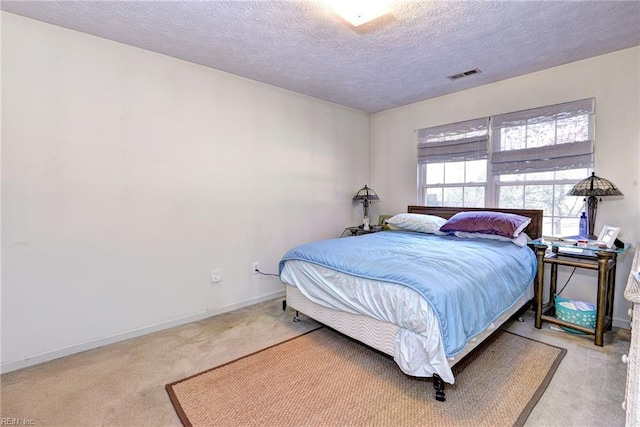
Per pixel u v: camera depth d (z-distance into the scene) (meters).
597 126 2.76
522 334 2.53
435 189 4.02
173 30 2.27
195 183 2.91
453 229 3.13
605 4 1.95
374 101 4.04
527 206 3.25
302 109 3.78
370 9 1.94
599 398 1.75
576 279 2.91
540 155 3.08
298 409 1.70
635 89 2.57
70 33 2.26
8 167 2.07
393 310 1.85
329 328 2.71
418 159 4.12
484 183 3.53
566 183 3.00
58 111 2.23
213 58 2.75
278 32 2.29
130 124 2.53
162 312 2.75
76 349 2.34
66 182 2.28
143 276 2.64
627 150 2.62
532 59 2.78
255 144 3.35
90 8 1.99
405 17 2.08
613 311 2.69
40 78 2.16
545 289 3.08
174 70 2.75
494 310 2.03
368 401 1.75
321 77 3.19
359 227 4.40
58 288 2.27
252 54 2.67
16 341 2.12
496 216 2.97
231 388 1.88
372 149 4.68
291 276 2.73
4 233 2.07
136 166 2.58
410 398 1.77
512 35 2.35
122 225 2.52
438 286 1.75
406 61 2.80
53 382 1.96
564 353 2.23
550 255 2.75
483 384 1.88
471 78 3.23
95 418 1.64
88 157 2.36
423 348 1.72
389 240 3.02
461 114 3.66
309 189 3.92
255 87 3.31
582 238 2.69
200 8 2.00
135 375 2.03
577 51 2.63
